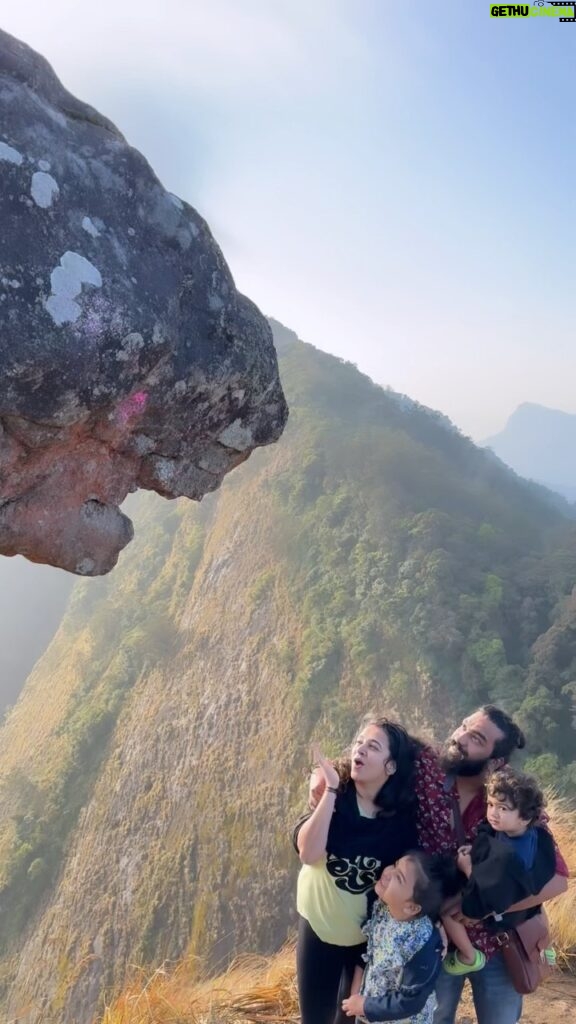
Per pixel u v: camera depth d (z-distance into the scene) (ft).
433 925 8.82
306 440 190.19
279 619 147.64
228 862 111.14
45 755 153.48
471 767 9.66
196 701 143.13
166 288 7.89
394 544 146.51
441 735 109.29
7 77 7.44
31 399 7.06
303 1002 9.57
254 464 195.00
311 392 227.81
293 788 114.93
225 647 151.12
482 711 9.86
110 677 160.97
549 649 111.86
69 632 202.59
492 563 141.69
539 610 126.62
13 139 7.11
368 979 8.82
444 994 10.07
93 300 7.15
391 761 8.80
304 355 261.03
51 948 114.93
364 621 130.21
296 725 124.06
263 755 123.75
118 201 7.77
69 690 171.22
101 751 147.02
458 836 9.20
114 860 123.03
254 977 14.88
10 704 254.47
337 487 170.91
